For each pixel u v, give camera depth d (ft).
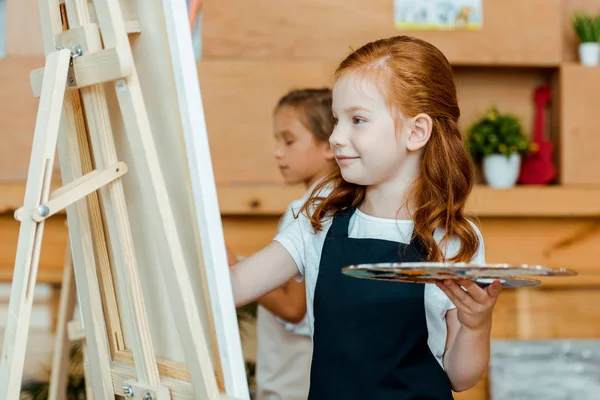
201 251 3.63
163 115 3.70
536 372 8.91
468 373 3.76
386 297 3.85
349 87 3.85
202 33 9.13
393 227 3.95
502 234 9.10
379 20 9.21
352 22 9.20
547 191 8.95
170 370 3.85
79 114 4.02
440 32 9.23
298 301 5.72
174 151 3.70
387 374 3.80
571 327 9.05
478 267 2.92
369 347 3.83
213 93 8.96
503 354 8.91
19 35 8.90
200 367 3.49
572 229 9.17
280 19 9.16
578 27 9.46
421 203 3.95
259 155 9.02
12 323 3.55
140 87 3.80
